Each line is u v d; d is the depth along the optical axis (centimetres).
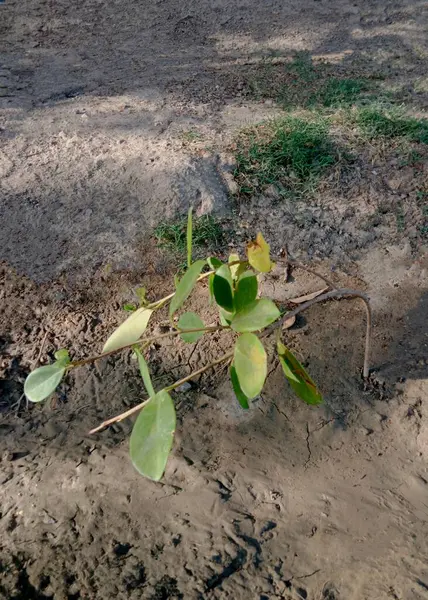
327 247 359
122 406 290
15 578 229
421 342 311
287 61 528
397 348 308
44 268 347
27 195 378
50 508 251
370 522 243
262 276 344
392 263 352
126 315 327
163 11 605
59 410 290
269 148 404
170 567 231
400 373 297
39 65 522
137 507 250
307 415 282
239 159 395
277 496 253
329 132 421
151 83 494
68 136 421
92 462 267
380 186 388
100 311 330
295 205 377
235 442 273
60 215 369
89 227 363
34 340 318
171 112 449
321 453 269
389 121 429
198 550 235
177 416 283
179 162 387
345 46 552
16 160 401
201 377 299
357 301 331
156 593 223
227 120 439
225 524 243
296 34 570
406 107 457
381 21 588
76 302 334
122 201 374
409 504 249
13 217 369
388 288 339
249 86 489
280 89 482
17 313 329
